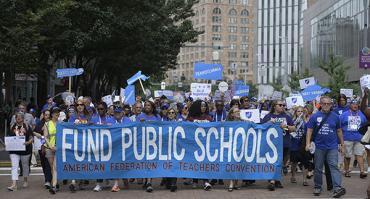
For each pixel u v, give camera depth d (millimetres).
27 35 22500
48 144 11859
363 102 11359
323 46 69312
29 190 12141
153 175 11789
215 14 159500
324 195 11359
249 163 11883
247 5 164500
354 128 14055
